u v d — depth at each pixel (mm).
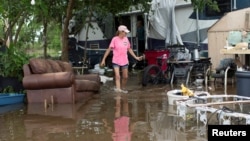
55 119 6562
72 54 17484
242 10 10328
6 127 6086
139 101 8086
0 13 11344
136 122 6098
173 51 11203
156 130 5531
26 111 7410
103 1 14109
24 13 13109
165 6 13953
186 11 13398
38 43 23344
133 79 12367
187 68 10492
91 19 15922
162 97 8492
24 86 8164
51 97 8133
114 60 9742
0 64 9023
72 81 8070
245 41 9336
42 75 8109
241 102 5715
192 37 13312
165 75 10953
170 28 13859
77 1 13812
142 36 15336
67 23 12438
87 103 8102
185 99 6305
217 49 10508
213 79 10328
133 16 15812
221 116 5352
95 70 14219
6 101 8164
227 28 10328
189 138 5051
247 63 9836
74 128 5852
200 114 5672
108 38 16688
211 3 11188
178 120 6094
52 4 13500
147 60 12430
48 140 5238
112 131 5570
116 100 8359
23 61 9047
